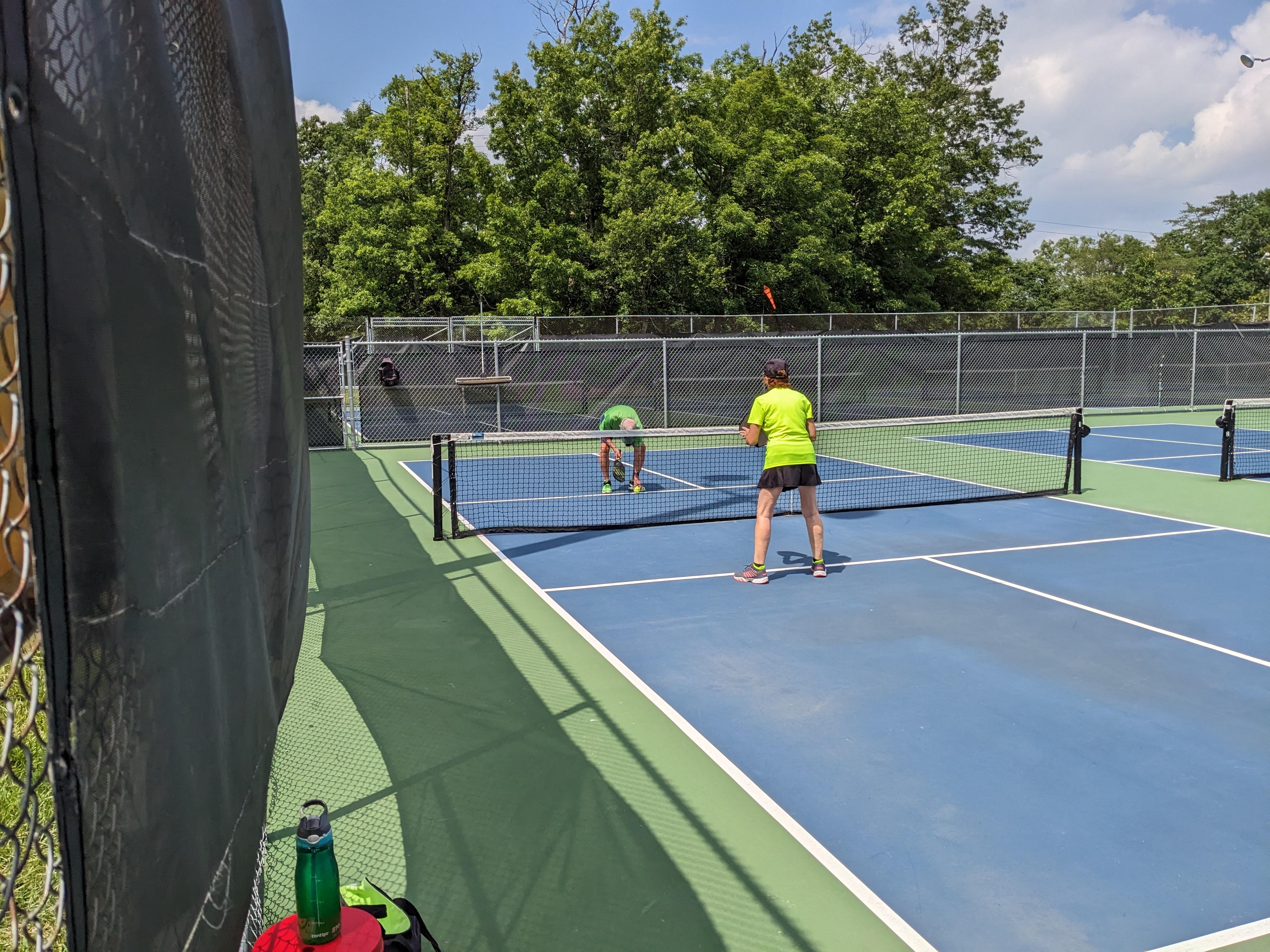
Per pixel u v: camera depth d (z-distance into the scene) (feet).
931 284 131.75
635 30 103.65
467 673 18.15
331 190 119.24
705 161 104.99
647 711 16.16
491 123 108.06
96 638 3.32
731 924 10.23
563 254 101.30
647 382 66.23
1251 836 11.98
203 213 5.19
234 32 6.52
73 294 3.20
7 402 3.10
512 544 30.30
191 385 4.69
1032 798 13.00
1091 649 19.06
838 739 14.94
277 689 7.62
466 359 63.87
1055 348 74.38
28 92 2.89
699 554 28.45
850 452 53.93
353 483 43.98
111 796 3.44
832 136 114.42
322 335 108.27
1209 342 78.54
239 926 5.33
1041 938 9.93
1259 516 32.96
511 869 11.34
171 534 4.21
